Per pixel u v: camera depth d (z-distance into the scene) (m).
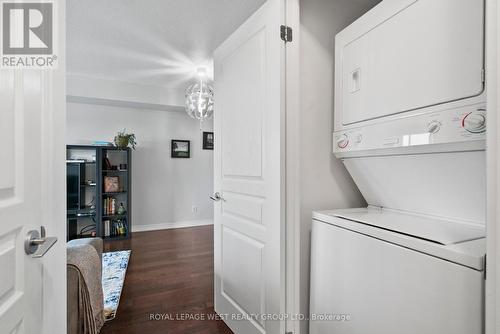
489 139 0.65
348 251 1.19
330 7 1.63
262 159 1.50
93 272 1.62
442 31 0.96
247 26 1.64
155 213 4.75
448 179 1.06
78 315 1.46
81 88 3.72
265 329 1.48
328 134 1.62
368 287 1.08
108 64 3.31
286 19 1.40
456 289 0.79
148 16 2.28
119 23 2.39
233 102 1.79
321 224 1.37
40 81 0.84
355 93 1.35
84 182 4.08
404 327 0.93
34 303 0.80
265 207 1.48
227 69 1.87
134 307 2.12
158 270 2.87
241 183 1.70
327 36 1.62
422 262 0.88
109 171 4.21
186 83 4.06
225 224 1.90
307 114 1.56
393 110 1.14
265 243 1.48
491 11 0.65
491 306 0.65
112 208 4.15
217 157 2.01
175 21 2.36
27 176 0.76
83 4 2.10
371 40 1.25
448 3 0.95
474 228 1.02
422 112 1.03
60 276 0.98
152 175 4.72
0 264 0.64
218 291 2.01
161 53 3.01
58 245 0.96
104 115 4.34
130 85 4.01
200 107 3.05
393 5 1.14
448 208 1.12
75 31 2.52
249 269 1.62
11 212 0.68
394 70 1.14
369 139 1.26
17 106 0.72
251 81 1.60
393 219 1.20
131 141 4.27
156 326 1.88
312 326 1.42
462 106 0.91
